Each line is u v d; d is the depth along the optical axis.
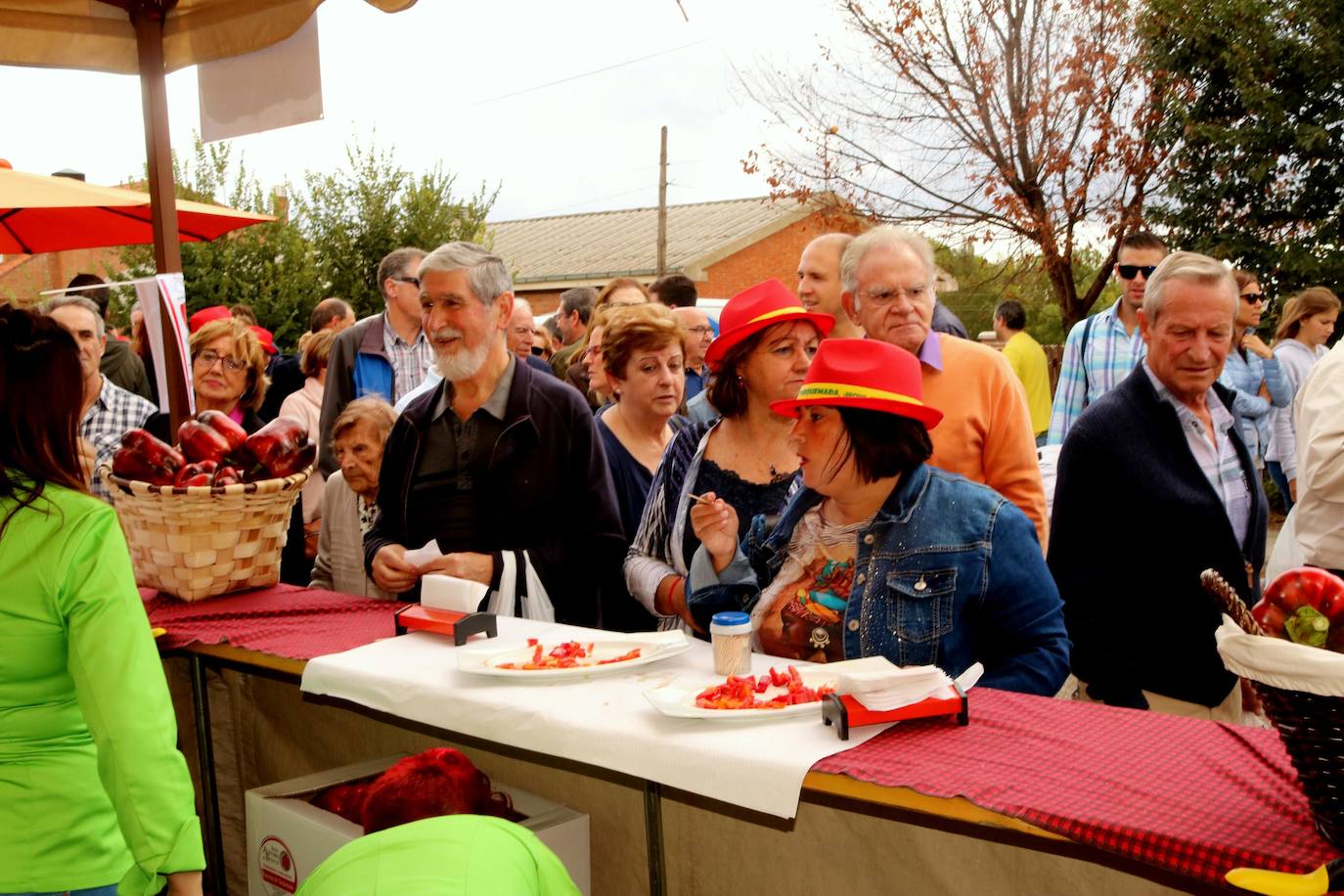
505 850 1.40
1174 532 2.49
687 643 2.17
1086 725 1.74
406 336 4.92
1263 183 11.36
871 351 2.07
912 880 2.01
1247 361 5.22
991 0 12.72
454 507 2.86
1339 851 1.27
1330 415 2.44
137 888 1.69
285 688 2.95
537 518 2.82
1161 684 2.52
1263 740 1.64
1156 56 11.91
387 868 1.34
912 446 2.06
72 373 1.75
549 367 5.15
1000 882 1.89
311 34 3.10
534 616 2.72
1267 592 1.40
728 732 1.76
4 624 1.69
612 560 2.88
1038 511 2.84
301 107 3.14
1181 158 11.83
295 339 15.97
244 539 2.84
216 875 2.71
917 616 2.05
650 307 3.27
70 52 3.26
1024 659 2.05
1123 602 2.54
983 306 18.59
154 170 3.29
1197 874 1.31
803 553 2.25
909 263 2.74
